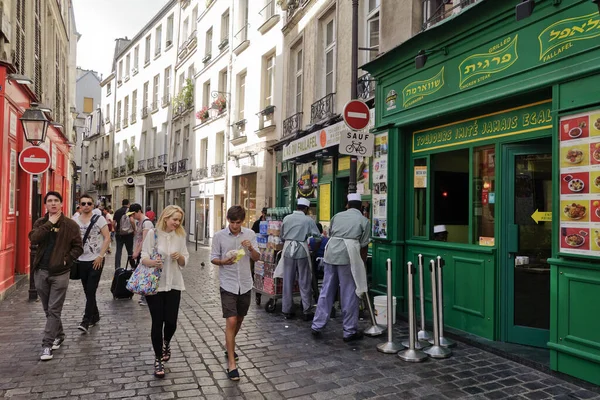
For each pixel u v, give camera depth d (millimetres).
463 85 5598
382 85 7383
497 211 5309
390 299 5191
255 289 7645
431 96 6176
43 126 8359
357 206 5926
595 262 3928
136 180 31422
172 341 5492
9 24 8633
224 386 4102
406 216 6914
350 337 5504
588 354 3965
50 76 15336
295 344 5414
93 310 5988
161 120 27984
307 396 3893
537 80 4562
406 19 7215
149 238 4398
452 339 5574
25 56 10656
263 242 7484
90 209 6016
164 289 4367
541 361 4527
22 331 5852
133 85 32906
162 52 28094
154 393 3930
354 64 7457
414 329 4949
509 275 5188
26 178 10227
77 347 5215
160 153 28016
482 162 5668
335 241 5707
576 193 4070
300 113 12461
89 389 3998
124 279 7895
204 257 15320
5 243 8258
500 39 5051
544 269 4984
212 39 21188
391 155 7023
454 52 5770
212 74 21000
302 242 6668
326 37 11570
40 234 4844
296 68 13508
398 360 4820
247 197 17125
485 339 5320
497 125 5383
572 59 4188
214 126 20578
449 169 6234
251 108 16578
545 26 4484
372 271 7410
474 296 5531
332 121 10219
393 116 7062
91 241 5938
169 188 26250
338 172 10031
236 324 4570
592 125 3953
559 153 4250
